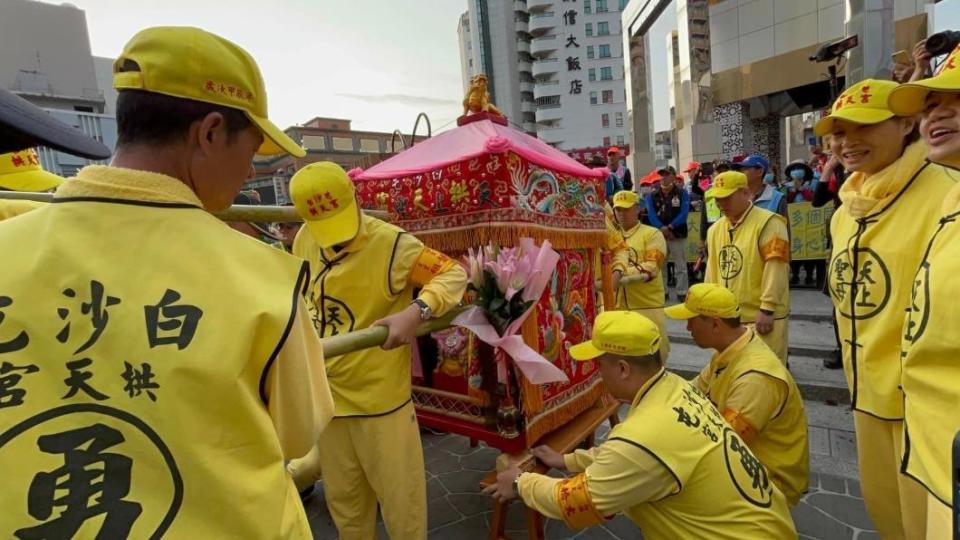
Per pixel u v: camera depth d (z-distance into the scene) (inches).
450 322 78.3
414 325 67.1
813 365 173.9
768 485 71.3
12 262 29.8
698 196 327.0
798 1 417.7
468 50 2659.9
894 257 69.1
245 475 31.1
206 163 35.4
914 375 49.9
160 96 33.2
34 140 38.2
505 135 96.9
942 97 55.7
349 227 72.6
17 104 38.1
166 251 31.8
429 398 101.3
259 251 35.3
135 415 28.9
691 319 98.0
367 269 77.4
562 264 101.2
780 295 127.5
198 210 34.4
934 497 46.8
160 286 30.8
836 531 95.9
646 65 624.1
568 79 2165.4
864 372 73.3
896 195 70.4
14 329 28.5
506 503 95.0
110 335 29.4
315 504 118.9
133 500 28.2
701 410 71.0
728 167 212.1
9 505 26.5
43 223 31.5
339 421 82.0
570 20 2144.4
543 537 93.7
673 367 188.2
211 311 31.0
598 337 75.3
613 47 2165.4
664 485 64.6
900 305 68.4
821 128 78.4
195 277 31.7
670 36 759.1
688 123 515.8
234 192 38.7
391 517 82.1
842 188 81.0
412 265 76.5
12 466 26.9
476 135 94.8
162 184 33.3
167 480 29.0
